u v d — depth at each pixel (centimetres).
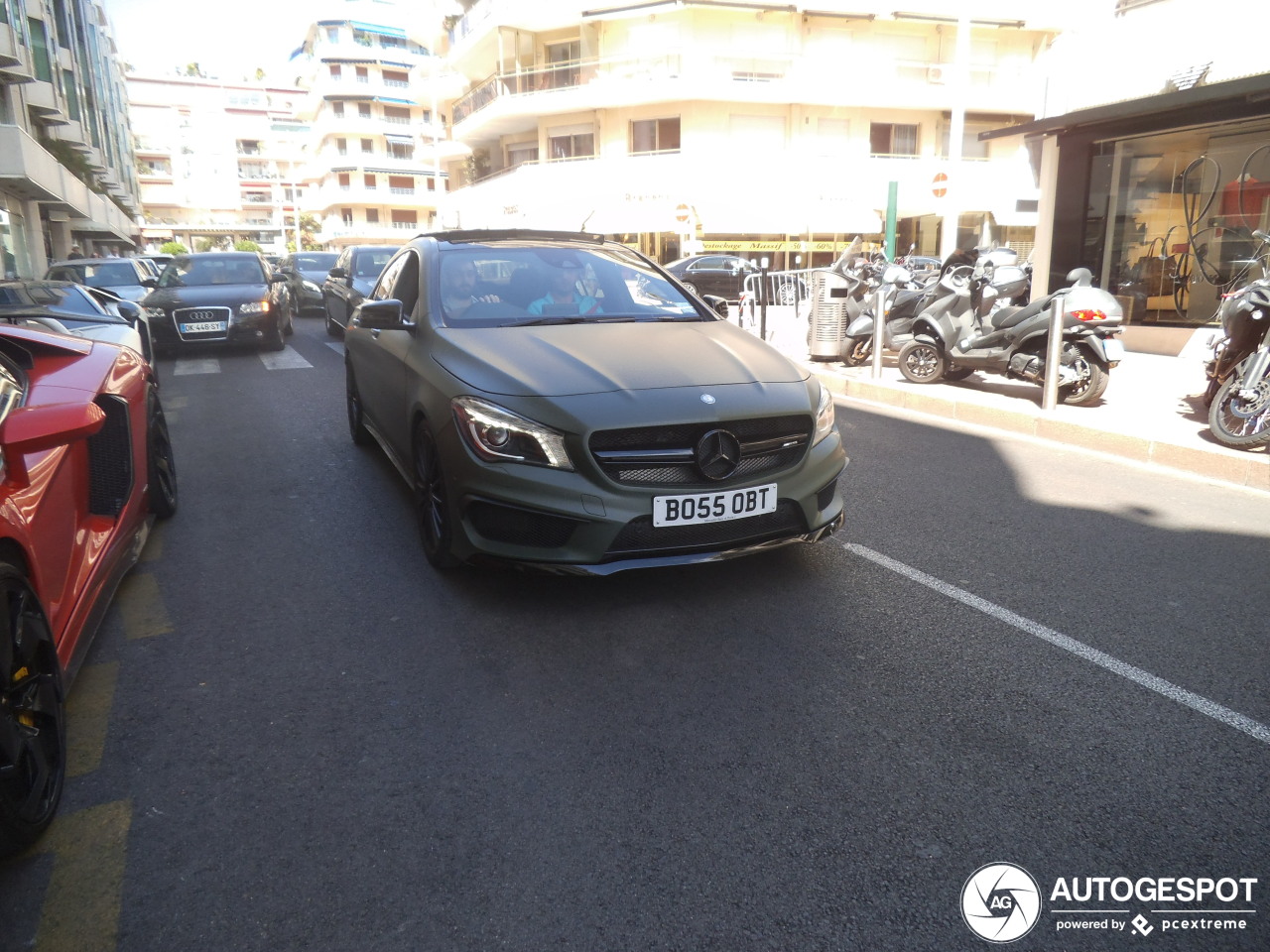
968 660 321
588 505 336
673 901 205
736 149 3169
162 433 496
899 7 3131
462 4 4119
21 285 838
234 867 219
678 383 363
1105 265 1291
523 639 342
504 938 195
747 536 359
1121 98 1287
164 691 306
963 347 847
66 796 247
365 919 201
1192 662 320
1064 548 441
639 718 284
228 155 10594
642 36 3142
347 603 378
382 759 263
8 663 215
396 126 7075
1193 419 703
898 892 208
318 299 1956
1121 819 233
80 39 4062
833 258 3319
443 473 373
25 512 259
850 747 267
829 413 399
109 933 198
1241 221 1119
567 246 518
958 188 1566
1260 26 1103
